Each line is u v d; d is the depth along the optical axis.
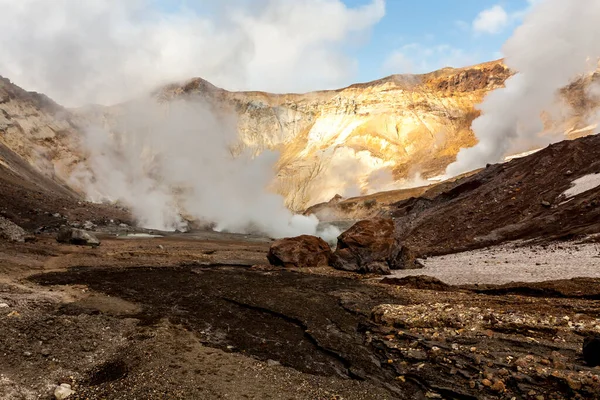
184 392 12.59
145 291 27.42
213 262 45.09
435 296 25.53
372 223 42.62
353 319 21.55
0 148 88.44
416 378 14.03
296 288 29.89
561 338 15.99
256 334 19.19
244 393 12.87
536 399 11.91
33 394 11.71
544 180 50.66
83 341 16.12
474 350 15.43
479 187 60.47
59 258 39.56
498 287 25.52
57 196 80.00
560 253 32.75
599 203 39.03
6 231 42.81
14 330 15.91
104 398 11.88
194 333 18.78
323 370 15.18
